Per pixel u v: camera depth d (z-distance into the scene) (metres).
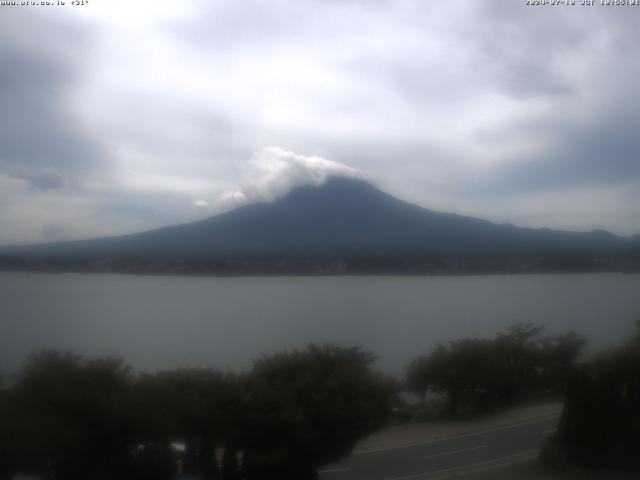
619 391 16.95
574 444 16.94
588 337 29.58
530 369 27.92
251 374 16.52
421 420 23.86
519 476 16.16
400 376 27.14
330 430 15.77
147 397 14.18
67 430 12.88
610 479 15.91
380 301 66.75
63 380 13.64
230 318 52.97
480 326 42.81
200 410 14.80
